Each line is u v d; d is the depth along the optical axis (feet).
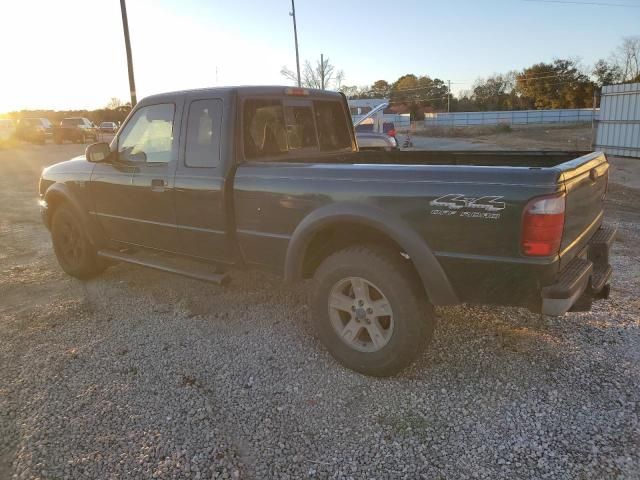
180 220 14.12
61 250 18.35
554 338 12.80
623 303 14.83
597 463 8.55
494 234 9.44
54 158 75.46
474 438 9.31
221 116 13.06
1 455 9.23
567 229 9.76
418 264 10.21
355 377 11.43
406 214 10.25
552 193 9.00
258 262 13.02
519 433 9.38
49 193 17.76
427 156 16.30
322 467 8.75
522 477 8.36
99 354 12.70
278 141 14.49
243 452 9.16
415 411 10.15
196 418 10.08
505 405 10.20
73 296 16.71
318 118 16.21
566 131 149.59
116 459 8.99
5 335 13.88
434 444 9.21
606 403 10.11
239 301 15.88
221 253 13.60
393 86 314.96
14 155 81.97
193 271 14.37
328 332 11.76
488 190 9.41
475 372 11.43
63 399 10.79
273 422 9.95
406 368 11.66
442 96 294.25
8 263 20.77
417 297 10.64
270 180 12.16
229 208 13.00
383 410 10.22
